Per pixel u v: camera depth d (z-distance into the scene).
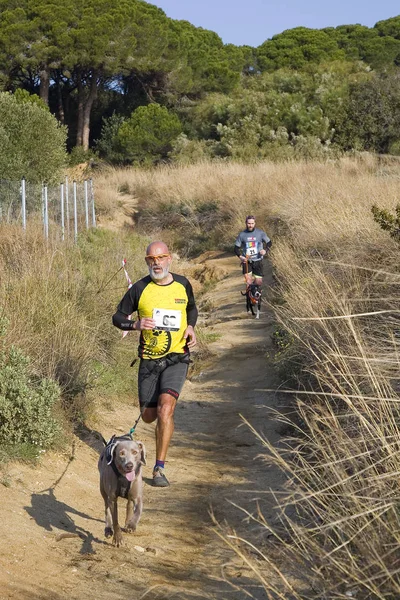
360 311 8.74
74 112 54.22
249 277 16.77
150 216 32.94
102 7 47.41
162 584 5.30
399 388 6.46
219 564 5.73
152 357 7.32
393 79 44.03
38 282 11.56
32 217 20.64
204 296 20.78
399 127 42.31
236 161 40.25
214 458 8.56
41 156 29.25
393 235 10.37
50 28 46.19
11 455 7.27
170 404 7.11
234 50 61.69
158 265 7.24
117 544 5.94
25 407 7.43
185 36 54.53
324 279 9.84
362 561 4.59
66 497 6.96
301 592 4.91
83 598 4.93
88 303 12.19
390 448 5.38
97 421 9.47
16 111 29.30
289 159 40.06
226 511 6.93
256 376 11.88
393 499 4.84
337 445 5.75
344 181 24.25
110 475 5.85
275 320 13.64
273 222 24.39
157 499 7.34
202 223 30.86
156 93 52.81
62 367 9.35
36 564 5.36
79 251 15.66
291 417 9.16
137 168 42.28
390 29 71.12
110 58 47.16
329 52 63.88
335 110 43.50
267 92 48.19
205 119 49.72
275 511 6.69
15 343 9.12
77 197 27.98
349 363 7.30
